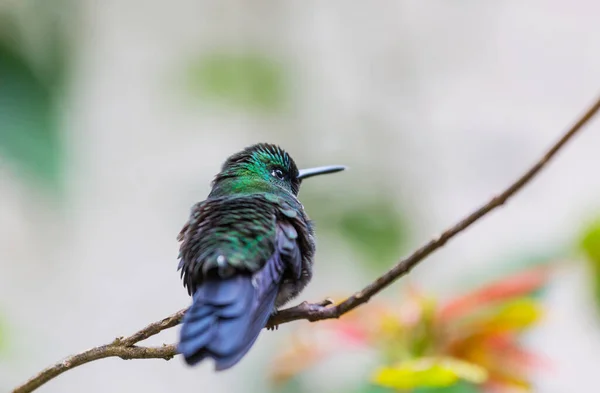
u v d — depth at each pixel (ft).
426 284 28.43
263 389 29.30
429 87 43.91
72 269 47.42
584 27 51.06
